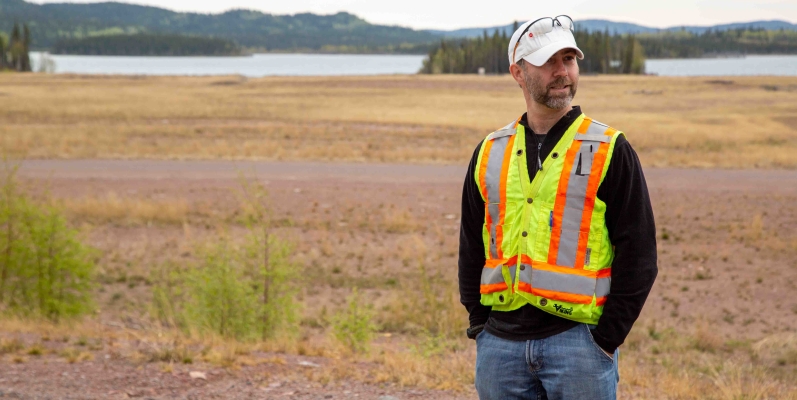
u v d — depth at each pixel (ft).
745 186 64.59
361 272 41.01
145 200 55.67
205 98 172.76
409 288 37.06
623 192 7.82
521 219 8.18
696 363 26.78
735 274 40.83
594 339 7.95
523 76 8.30
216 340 22.25
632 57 497.87
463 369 19.58
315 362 19.90
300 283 38.29
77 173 67.92
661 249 45.44
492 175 8.46
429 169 73.56
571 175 7.95
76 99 156.15
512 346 8.26
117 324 30.27
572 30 8.28
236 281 26.25
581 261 7.89
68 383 16.35
